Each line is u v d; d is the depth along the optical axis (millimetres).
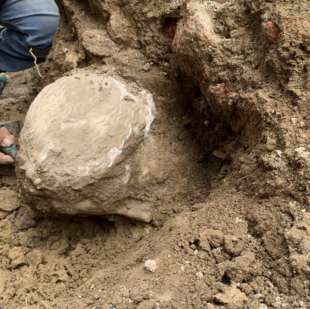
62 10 1572
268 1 1070
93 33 1408
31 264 1173
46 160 1077
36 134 1112
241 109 1089
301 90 1018
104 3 1401
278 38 1038
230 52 1103
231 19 1135
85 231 1214
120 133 1104
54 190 1072
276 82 1054
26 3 1643
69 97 1162
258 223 967
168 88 1296
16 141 1501
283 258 898
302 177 957
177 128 1255
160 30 1346
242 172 1062
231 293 876
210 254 962
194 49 1127
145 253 1058
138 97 1207
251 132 1095
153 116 1206
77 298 988
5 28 1734
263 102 1041
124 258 1101
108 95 1161
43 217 1241
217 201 1061
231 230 979
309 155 966
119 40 1384
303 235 901
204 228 1005
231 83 1098
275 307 858
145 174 1154
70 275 1134
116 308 913
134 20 1374
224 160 1198
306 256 877
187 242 993
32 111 1157
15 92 1890
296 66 1023
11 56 1722
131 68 1325
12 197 1354
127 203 1147
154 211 1166
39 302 1049
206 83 1143
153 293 917
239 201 1031
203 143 1254
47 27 1661
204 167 1232
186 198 1186
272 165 990
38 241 1233
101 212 1126
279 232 936
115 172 1095
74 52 1467
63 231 1229
